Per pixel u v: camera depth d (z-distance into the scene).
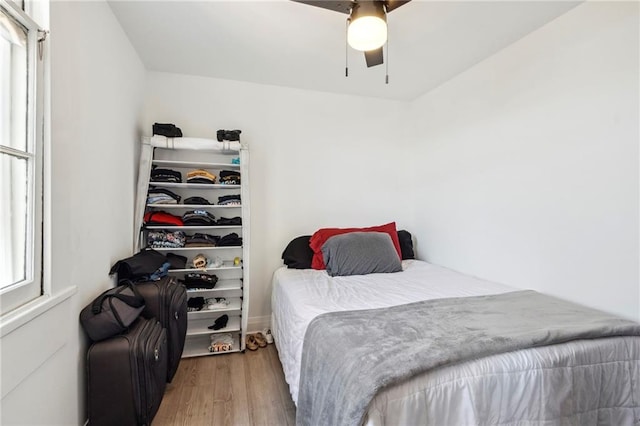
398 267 2.62
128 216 2.18
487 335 1.26
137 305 1.65
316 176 3.13
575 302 1.82
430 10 1.83
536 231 2.04
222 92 2.83
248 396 1.93
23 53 1.11
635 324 1.38
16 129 1.10
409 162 3.45
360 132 3.27
